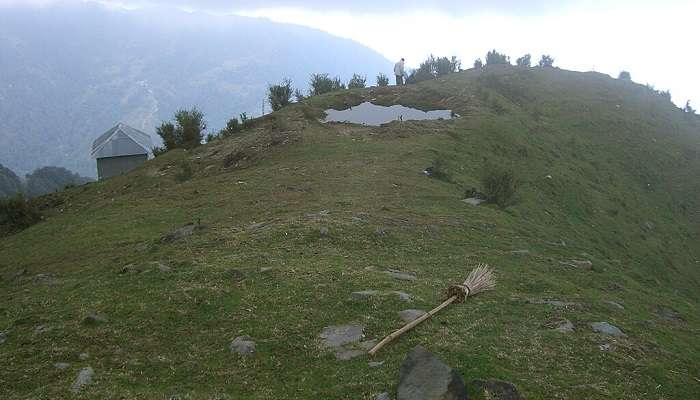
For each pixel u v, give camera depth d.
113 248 17.55
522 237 17.53
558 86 53.53
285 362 8.49
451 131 31.45
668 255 29.14
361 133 30.94
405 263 13.39
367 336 9.16
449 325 9.57
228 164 29.05
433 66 52.50
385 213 17.56
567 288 12.80
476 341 8.90
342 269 12.23
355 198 19.48
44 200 32.91
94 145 50.28
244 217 18.00
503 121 36.31
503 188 22.06
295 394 7.55
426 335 9.09
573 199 29.92
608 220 29.66
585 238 25.00
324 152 26.95
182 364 8.56
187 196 23.42
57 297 12.27
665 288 19.16
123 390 7.76
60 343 9.44
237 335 9.34
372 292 10.71
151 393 7.65
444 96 40.66
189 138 38.97
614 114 48.97
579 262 15.74
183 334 9.59
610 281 14.62
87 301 11.42
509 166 30.05
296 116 34.38
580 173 34.78
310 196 20.03
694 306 15.13
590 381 8.11
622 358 9.00
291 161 26.16
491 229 17.48
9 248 21.50
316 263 12.73
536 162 32.62
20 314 11.35
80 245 18.81
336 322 9.68
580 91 53.81
